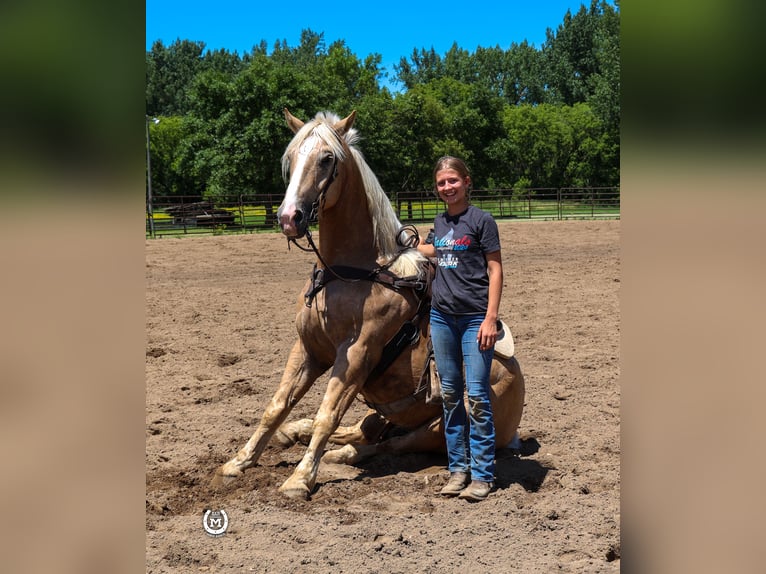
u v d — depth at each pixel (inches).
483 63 3063.5
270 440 167.3
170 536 115.3
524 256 568.7
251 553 108.7
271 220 986.1
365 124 1366.9
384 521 121.9
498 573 101.3
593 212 1146.0
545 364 241.4
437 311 137.0
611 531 115.6
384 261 144.9
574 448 163.2
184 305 370.6
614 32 1913.1
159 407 197.3
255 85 1255.5
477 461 134.6
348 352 140.1
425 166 1540.4
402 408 150.5
